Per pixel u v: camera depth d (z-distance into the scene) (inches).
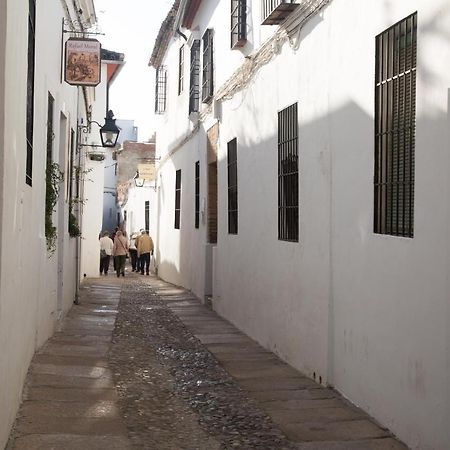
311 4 285.1
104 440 198.2
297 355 306.0
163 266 835.4
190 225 636.7
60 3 354.0
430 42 187.8
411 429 196.2
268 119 357.4
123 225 1432.1
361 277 235.1
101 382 266.2
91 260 858.1
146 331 411.2
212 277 524.7
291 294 315.6
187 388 273.4
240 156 420.8
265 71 362.3
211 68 523.2
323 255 272.5
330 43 267.3
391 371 210.5
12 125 170.6
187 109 649.0
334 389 263.0
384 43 221.6
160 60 852.6
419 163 192.4
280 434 211.8
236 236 432.8
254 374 298.5
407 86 205.9
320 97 278.1
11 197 172.9
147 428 215.5
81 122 570.6
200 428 219.1
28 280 234.8
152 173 937.5
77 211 511.5
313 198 285.0
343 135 253.1
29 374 263.0
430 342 185.5
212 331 417.1
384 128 221.1
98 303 538.0
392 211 214.8
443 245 179.0
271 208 351.3
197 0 565.0
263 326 366.0
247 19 401.4
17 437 193.8
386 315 214.4
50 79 312.7
